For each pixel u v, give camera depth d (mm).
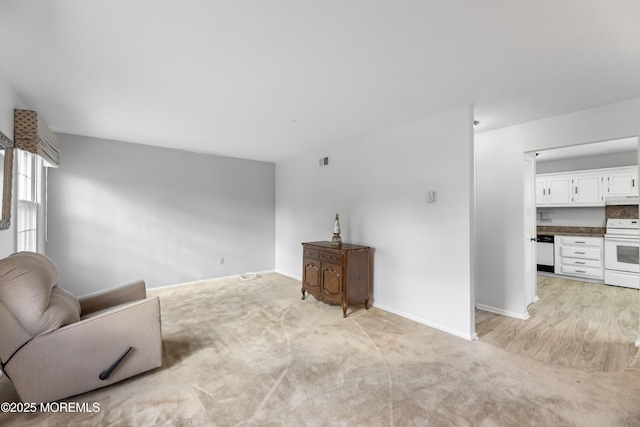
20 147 2490
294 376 2133
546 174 5605
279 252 5703
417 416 1719
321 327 3051
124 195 4254
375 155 3768
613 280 4762
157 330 2146
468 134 2814
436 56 1974
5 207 2303
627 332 2938
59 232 3781
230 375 2145
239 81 2348
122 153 4230
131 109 2955
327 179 4531
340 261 3420
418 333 2910
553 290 4512
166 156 4605
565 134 3018
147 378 2100
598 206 5258
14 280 1744
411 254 3316
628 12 1502
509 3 1454
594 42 1786
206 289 4504
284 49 1898
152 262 4496
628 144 4309
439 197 3053
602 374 2164
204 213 4980
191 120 3297
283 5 1479
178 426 1636
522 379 2100
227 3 1460
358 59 2018
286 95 2613
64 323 1866
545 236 5531
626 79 2262
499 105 2812
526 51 1897
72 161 3871
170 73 2213
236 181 5332
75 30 1683
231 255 5281
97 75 2240
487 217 3615
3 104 2256
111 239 4156
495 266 3547
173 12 1531
